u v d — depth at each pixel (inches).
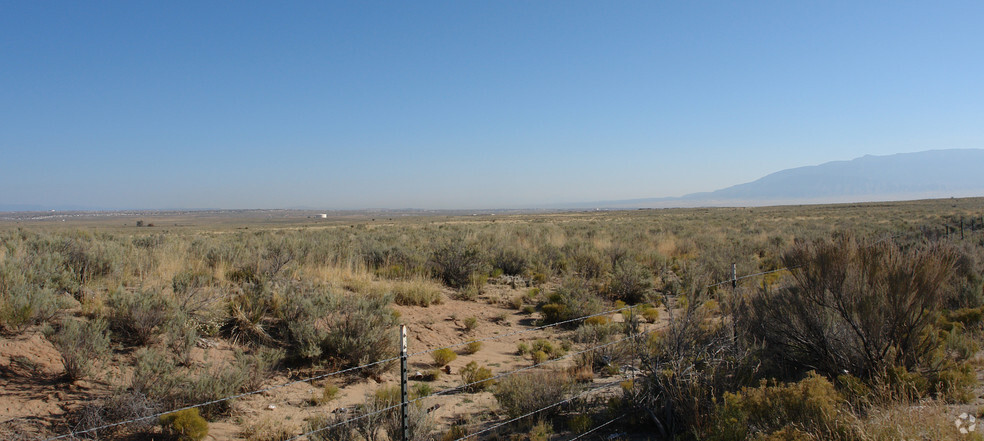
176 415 233.0
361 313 372.5
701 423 219.8
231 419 263.4
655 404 250.5
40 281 345.7
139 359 270.7
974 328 371.2
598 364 378.6
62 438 216.7
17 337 283.1
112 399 240.4
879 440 169.6
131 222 4576.8
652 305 538.0
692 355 260.4
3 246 450.0
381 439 245.3
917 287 266.1
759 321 329.4
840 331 288.5
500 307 554.6
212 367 304.8
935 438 164.6
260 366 302.7
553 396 280.1
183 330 323.3
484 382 336.8
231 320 366.3
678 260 789.9
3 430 214.1
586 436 241.6
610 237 1242.6
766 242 1092.5
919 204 4025.6
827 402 196.9
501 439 248.7
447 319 486.0
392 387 315.9
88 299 346.0
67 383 260.4
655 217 3390.7
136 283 424.8
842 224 1742.1
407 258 681.0
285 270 502.9
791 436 175.6
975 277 487.5
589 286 618.2
